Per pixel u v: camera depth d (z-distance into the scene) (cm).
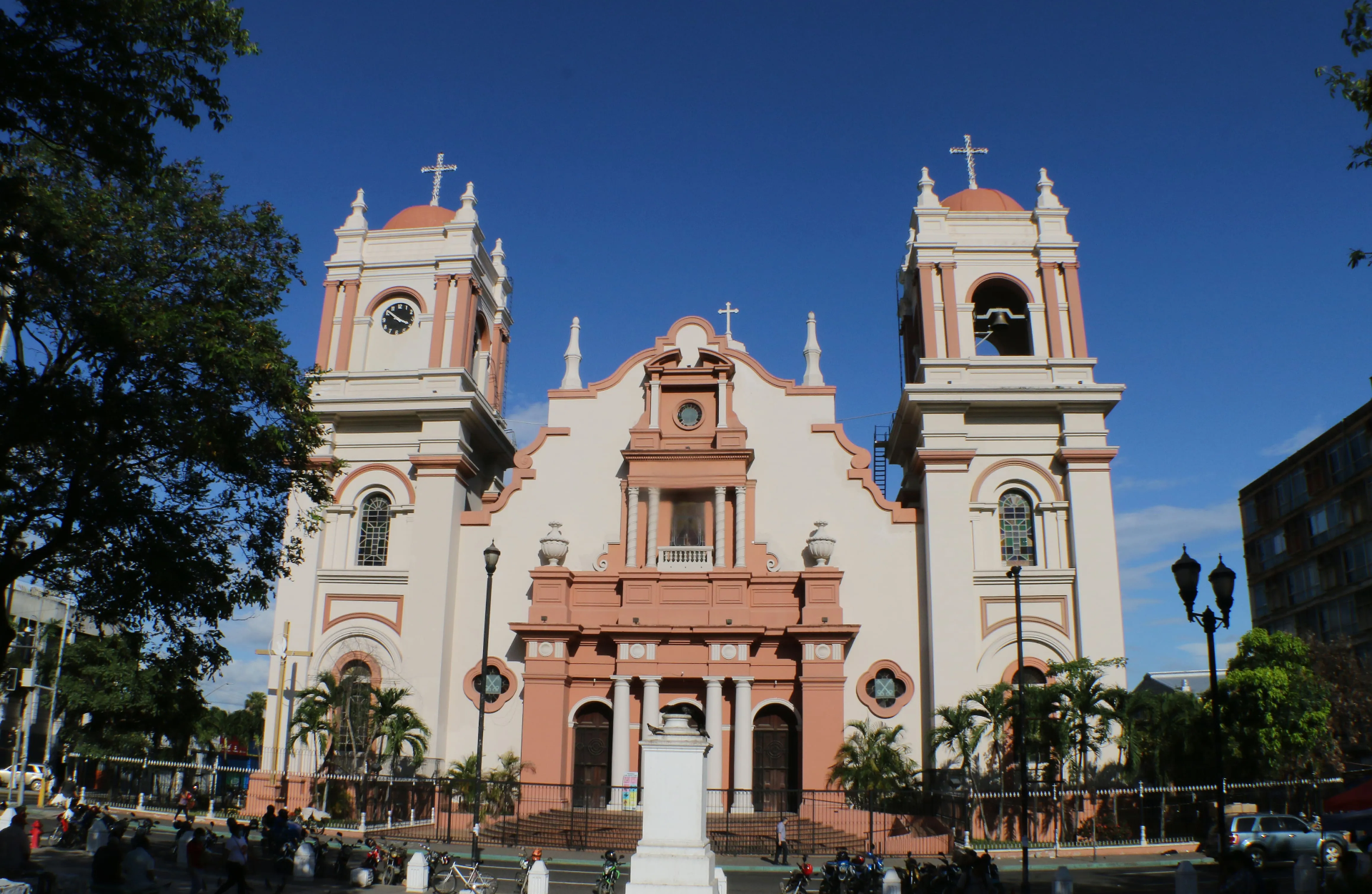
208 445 1770
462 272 4194
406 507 3950
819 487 3962
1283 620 5662
